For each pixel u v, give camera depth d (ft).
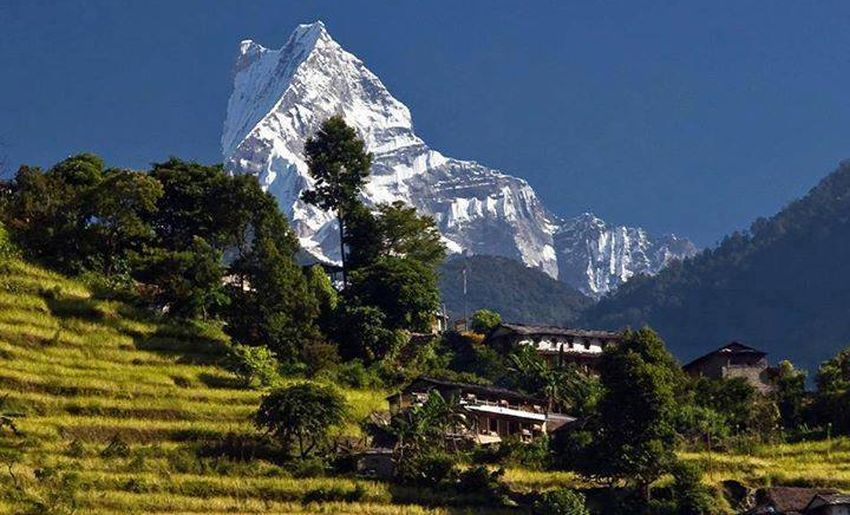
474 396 474.49
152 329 496.64
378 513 391.45
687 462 423.23
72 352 468.75
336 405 431.02
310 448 429.79
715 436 474.49
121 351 479.41
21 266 508.53
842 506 403.13
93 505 372.38
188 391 458.50
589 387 520.01
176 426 432.25
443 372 536.01
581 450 436.76
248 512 385.09
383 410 471.21
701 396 516.32
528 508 403.13
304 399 426.51
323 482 403.13
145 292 522.88
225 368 485.56
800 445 483.10
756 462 451.94
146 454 410.52
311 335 521.65
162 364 479.00
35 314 482.69
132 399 447.83
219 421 443.73
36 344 465.88
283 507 390.42
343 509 391.24
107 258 533.96
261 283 521.65
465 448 452.35
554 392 508.12
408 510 393.91
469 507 401.29
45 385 442.09
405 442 427.33
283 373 494.59
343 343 540.11
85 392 445.37
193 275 522.88
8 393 431.84
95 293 510.58
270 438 430.61
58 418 425.28
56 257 526.98
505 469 432.66
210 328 511.81
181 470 403.34
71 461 396.16
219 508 383.65
